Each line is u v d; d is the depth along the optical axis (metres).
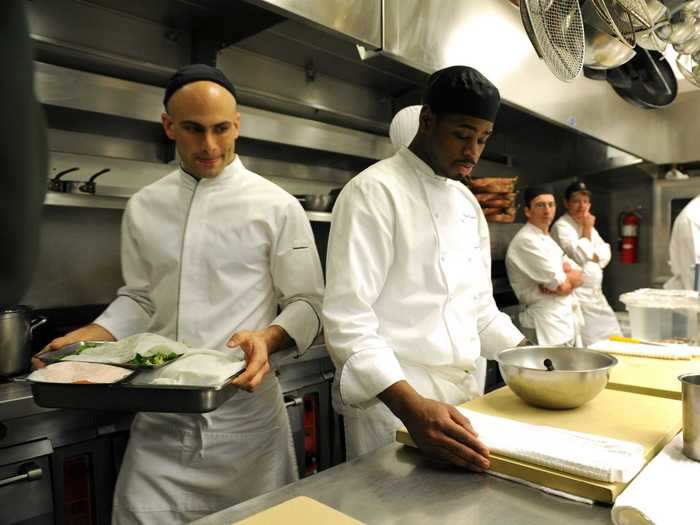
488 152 3.78
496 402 1.13
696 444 0.82
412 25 1.57
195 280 1.39
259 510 0.75
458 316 1.29
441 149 1.21
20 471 1.42
